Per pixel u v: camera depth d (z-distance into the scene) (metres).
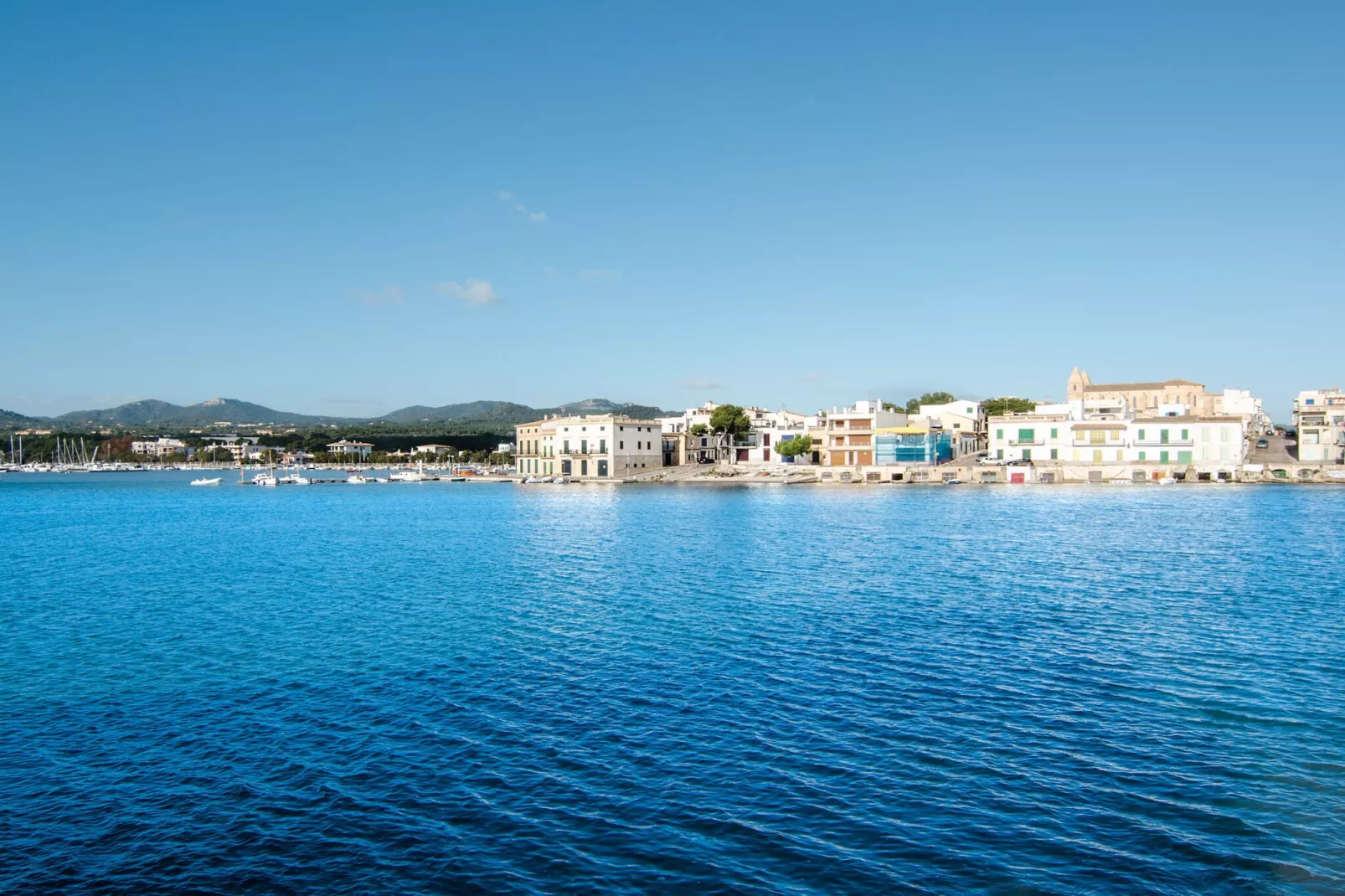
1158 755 27.39
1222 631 42.56
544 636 43.44
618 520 108.56
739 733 29.66
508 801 24.84
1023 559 67.31
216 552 81.50
